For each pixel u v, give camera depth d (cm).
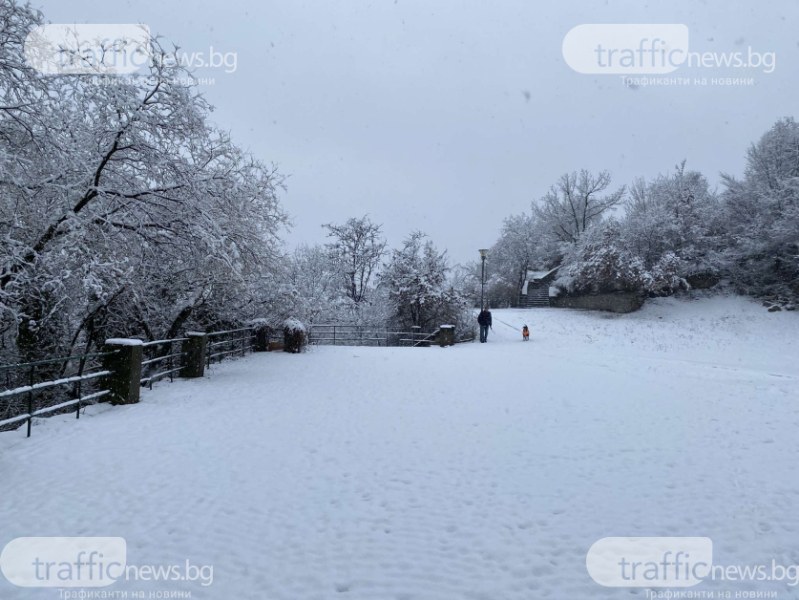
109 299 1021
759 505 450
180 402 856
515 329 2552
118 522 412
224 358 1495
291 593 318
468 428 723
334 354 1669
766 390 1002
